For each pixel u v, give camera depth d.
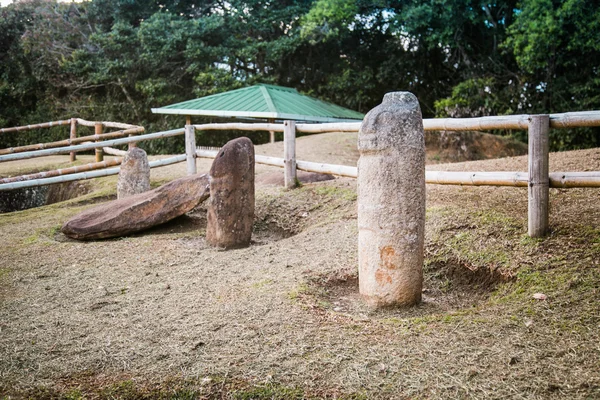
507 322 3.31
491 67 17.09
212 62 19.12
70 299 4.13
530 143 4.31
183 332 3.43
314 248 5.06
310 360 3.04
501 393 2.66
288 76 20.69
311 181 7.56
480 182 4.75
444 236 4.70
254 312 3.66
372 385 2.80
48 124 12.26
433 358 2.99
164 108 14.69
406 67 19.12
